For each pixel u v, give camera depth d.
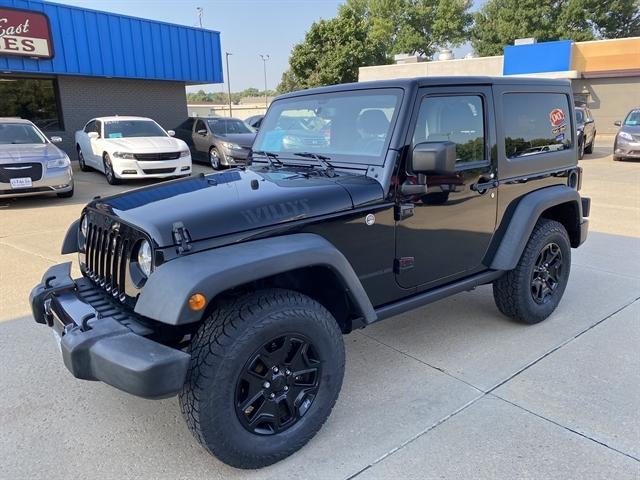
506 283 3.82
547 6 42.34
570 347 3.65
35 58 13.88
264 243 2.39
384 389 3.16
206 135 14.16
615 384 3.15
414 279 3.15
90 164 12.92
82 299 2.68
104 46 15.36
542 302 4.02
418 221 3.05
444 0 52.38
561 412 2.87
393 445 2.62
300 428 2.53
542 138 3.92
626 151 14.42
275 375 2.43
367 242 2.83
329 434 2.72
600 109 25.67
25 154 8.88
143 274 2.35
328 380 2.59
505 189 3.59
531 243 3.78
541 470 2.41
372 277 2.92
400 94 2.93
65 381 3.30
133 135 12.26
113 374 2.08
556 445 2.59
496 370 3.36
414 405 2.97
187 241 2.27
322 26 38.16
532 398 3.02
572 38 41.41
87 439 2.72
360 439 2.68
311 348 2.51
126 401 3.08
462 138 3.25
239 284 2.18
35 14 13.69
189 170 11.81
